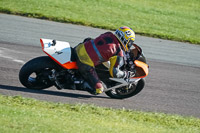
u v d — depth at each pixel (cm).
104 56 2470
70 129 1841
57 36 4650
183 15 8219
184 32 6334
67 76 2566
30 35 4450
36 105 2331
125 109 2612
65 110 2341
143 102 2881
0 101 2242
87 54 2488
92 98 2784
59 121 1980
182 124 2498
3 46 3762
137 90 2845
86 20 5838
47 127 1794
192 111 2870
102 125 2089
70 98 2681
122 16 6806
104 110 2470
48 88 2802
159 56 4522
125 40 2491
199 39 5941
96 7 7162
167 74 3784
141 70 2681
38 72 2577
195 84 3612
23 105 2270
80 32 5084
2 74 2886
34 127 1748
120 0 8569
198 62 4606
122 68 2659
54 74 2536
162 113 2641
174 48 5138
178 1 9919
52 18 5534
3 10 5425
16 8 5691
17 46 3878
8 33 4344
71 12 6272
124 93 2858
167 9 8662
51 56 2478
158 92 3162
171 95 3148
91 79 2542
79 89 2638
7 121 1773
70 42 4497
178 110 2834
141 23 6494
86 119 2183
